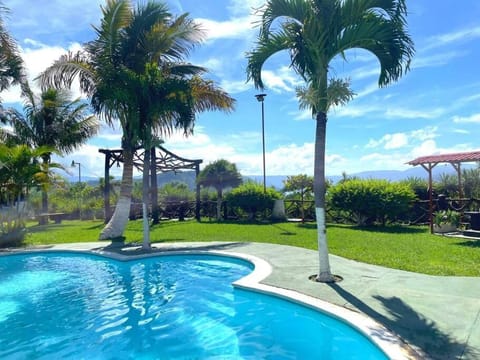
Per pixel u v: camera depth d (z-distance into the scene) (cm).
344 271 639
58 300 625
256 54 662
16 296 651
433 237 1034
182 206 2030
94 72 1180
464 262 696
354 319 412
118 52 1141
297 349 406
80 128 2105
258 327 473
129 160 1259
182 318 523
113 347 437
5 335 479
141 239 1189
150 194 1962
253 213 1806
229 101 1366
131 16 1128
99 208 2392
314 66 606
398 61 613
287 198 1942
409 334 367
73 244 1112
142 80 988
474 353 322
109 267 857
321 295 507
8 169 1152
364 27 571
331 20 582
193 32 1199
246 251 876
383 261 714
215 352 412
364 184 1372
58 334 480
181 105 1024
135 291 667
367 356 375
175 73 1215
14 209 1180
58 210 2458
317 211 600
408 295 493
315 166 609
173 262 877
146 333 475
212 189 2239
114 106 1062
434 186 1486
